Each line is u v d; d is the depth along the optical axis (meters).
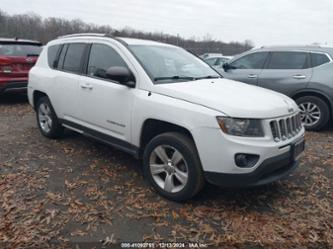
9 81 8.05
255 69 7.18
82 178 4.11
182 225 3.13
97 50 4.57
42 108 5.65
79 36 5.00
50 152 5.02
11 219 3.14
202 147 3.19
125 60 4.08
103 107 4.23
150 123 3.73
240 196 3.70
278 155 3.26
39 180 4.01
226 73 7.49
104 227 3.07
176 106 3.38
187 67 4.46
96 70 4.48
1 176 4.10
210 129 3.13
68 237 2.91
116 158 4.81
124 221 3.17
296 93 6.67
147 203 3.51
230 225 3.14
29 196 3.60
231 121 3.10
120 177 4.15
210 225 3.14
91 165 4.53
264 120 3.18
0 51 8.16
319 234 3.03
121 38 4.45
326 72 6.39
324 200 3.68
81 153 4.99
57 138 5.64
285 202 3.61
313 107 6.57
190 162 3.30
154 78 3.81
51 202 3.48
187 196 3.41
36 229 3.00
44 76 5.39
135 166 4.52
